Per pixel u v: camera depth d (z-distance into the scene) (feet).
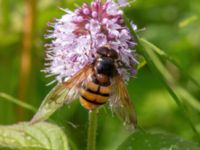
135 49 0.57
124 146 0.58
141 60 0.58
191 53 0.85
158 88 0.83
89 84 0.55
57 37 0.57
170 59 0.60
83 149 0.72
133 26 0.57
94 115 0.58
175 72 0.80
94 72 0.55
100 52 0.55
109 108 0.58
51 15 0.78
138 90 0.83
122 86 0.55
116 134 0.77
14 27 0.80
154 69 0.58
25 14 0.77
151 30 0.85
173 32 0.86
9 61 0.80
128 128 0.54
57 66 0.57
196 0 0.87
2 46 0.80
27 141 0.60
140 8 0.86
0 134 0.60
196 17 0.71
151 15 0.86
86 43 0.56
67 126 0.73
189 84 0.80
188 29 0.86
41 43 0.77
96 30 0.56
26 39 0.78
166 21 0.86
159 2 0.86
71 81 0.55
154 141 0.58
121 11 0.56
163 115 0.80
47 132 0.61
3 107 0.77
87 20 0.57
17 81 0.82
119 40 0.56
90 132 0.58
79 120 0.75
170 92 0.58
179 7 0.87
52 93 0.54
